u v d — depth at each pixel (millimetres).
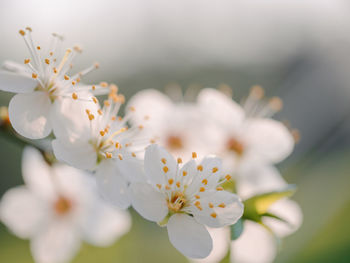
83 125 170
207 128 206
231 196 165
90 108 171
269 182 204
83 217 220
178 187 166
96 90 178
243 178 203
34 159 214
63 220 220
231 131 207
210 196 165
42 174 215
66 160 166
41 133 166
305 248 207
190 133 207
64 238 219
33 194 219
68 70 175
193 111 209
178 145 205
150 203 163
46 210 219
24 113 166
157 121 208
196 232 163
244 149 206
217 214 164
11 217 218
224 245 198
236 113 209
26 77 169
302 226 212
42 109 168
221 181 170
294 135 209
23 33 173
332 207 214
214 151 204
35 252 218
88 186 218
